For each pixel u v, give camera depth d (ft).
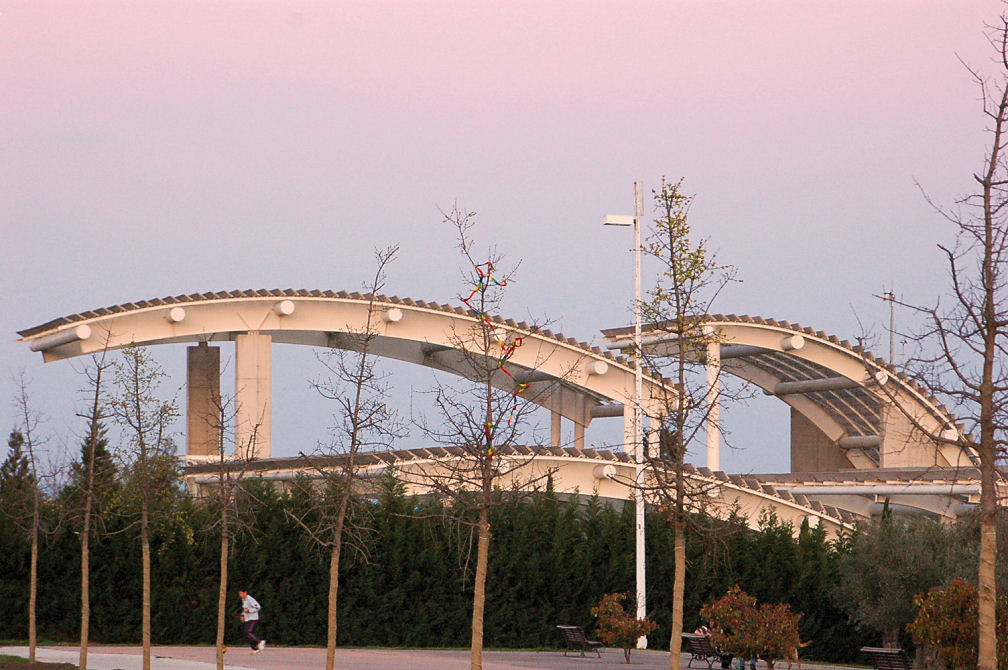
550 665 162.91
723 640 148.56
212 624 202.08
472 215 110.01
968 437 92.99
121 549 199.41
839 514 264.52
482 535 104.53
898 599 198.18
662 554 222.07
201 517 202.90
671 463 105.81
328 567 207.10
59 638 198.39
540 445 114.93
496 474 106.52
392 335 295.28
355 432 119.24
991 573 84.38
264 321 288.51
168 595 200.13
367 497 204.54
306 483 210.18
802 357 311.88
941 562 198.39
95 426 146.41
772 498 255.29
